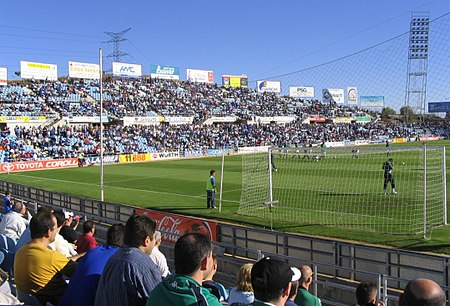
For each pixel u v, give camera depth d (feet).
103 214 57.41
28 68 233.96
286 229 55.06
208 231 44.14
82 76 251.60
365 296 16.89
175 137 217.56
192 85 313.53
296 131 257.34
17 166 150.30
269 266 10.62
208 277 15.44
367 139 262.88
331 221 59.00
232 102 301.43
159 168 148.36
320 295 34.73
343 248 35.86
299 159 150.51
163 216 47.78
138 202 80.38
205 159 184.24
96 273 16.25
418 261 32.07
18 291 18.49
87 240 26.40
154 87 288.10
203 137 224.94
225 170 135.13
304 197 79.41
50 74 240.73
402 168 116.37
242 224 59.16
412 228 52.85
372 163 131.34
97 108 229.04
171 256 46.24
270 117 273.33
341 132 269.44
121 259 13.39
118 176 125.70
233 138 234.17
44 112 204.54
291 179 103.96
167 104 265.34
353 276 34.91
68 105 221.46
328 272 36.63
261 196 82.38
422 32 149.79
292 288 14.47
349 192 82.69
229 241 43.11
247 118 265.13
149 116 229.86
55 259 18.29
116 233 17.57
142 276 13.08
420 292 8.40
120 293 13.00
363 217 60.70
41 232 18.42
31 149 171.94
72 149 179.01
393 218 59.16
